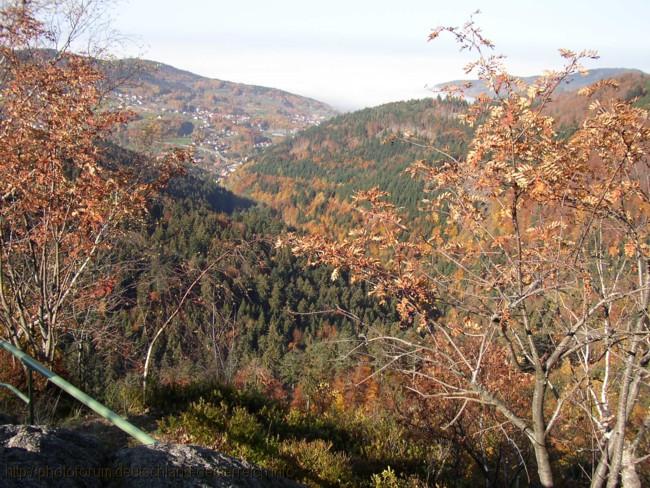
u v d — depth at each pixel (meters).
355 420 9.06
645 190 4.19
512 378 7.18
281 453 6.27
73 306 9.34
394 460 7.75
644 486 5.87
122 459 2.36
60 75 7.62
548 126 4.02
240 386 9.77
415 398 7.88
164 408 7.52
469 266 4.87
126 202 8.18
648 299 4.10
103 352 10.33
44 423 6.05
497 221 4.48
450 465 8.98
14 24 7.70
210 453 2.53
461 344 6.07
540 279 4.24
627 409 4.10
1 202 7.56
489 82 4.13
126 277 9.71
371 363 5.11
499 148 4.06
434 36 4.14
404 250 4.66
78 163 7.73
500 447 7.68
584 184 4.26
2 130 7.47
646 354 4.06
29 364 3.05
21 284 8.33
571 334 4.24
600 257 4.58
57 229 8.15
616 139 4.00
